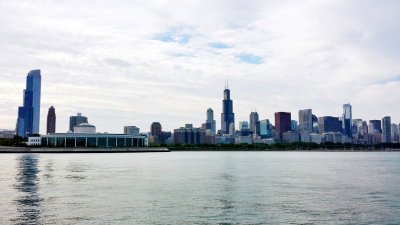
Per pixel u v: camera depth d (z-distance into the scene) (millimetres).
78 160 172625
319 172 109750
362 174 103375
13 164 134875
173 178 85312
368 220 42438
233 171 109625
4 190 62219
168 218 42125
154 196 56875
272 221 41344
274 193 61406
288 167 133875
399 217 43875
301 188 68438
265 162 173250
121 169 113500
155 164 145250
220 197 56438
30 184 70625
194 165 141625
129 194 58750
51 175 89688
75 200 52688
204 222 40594
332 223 40875
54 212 44562
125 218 41969
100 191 61812
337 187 70688
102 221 40469
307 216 43906
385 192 64062
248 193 61000
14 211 44969
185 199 54406
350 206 50188
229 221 41094
